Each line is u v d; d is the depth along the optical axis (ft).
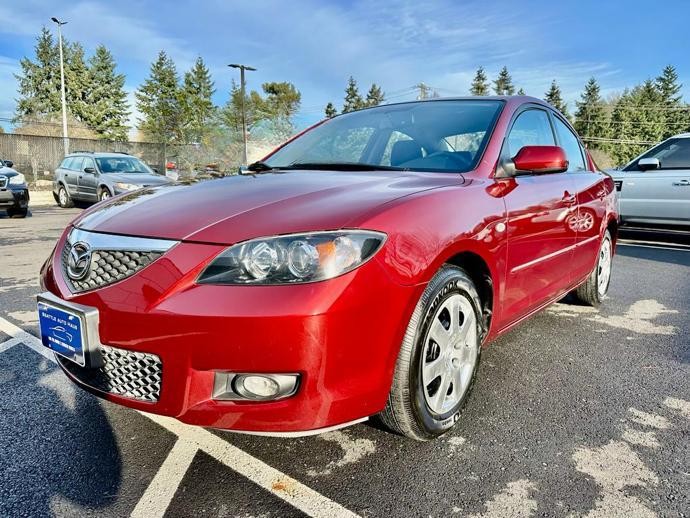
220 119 161.48
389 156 9.48
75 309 6.17
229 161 113.19
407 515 5.72
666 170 25.39
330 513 5.75
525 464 6.69
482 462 6.73
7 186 35.29
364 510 5.80
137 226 6.47
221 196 7.16
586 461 6.76
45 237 27.27
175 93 193.16
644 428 7.64
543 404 8.38
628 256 22.79
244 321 5.39
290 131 141.69
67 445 7.09
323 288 5.50
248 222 6.04
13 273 18.13
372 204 6.36
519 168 8.63
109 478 6.36
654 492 6.11
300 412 5.64
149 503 5.90
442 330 7.01
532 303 9.53
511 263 8.32
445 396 7.23
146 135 186.60
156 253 6.03
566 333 11.99
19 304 14.15
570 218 10.58
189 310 5.53
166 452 6.95
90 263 6.40
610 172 27.50
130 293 5.91
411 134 9.76
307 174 8.55
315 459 6.80
